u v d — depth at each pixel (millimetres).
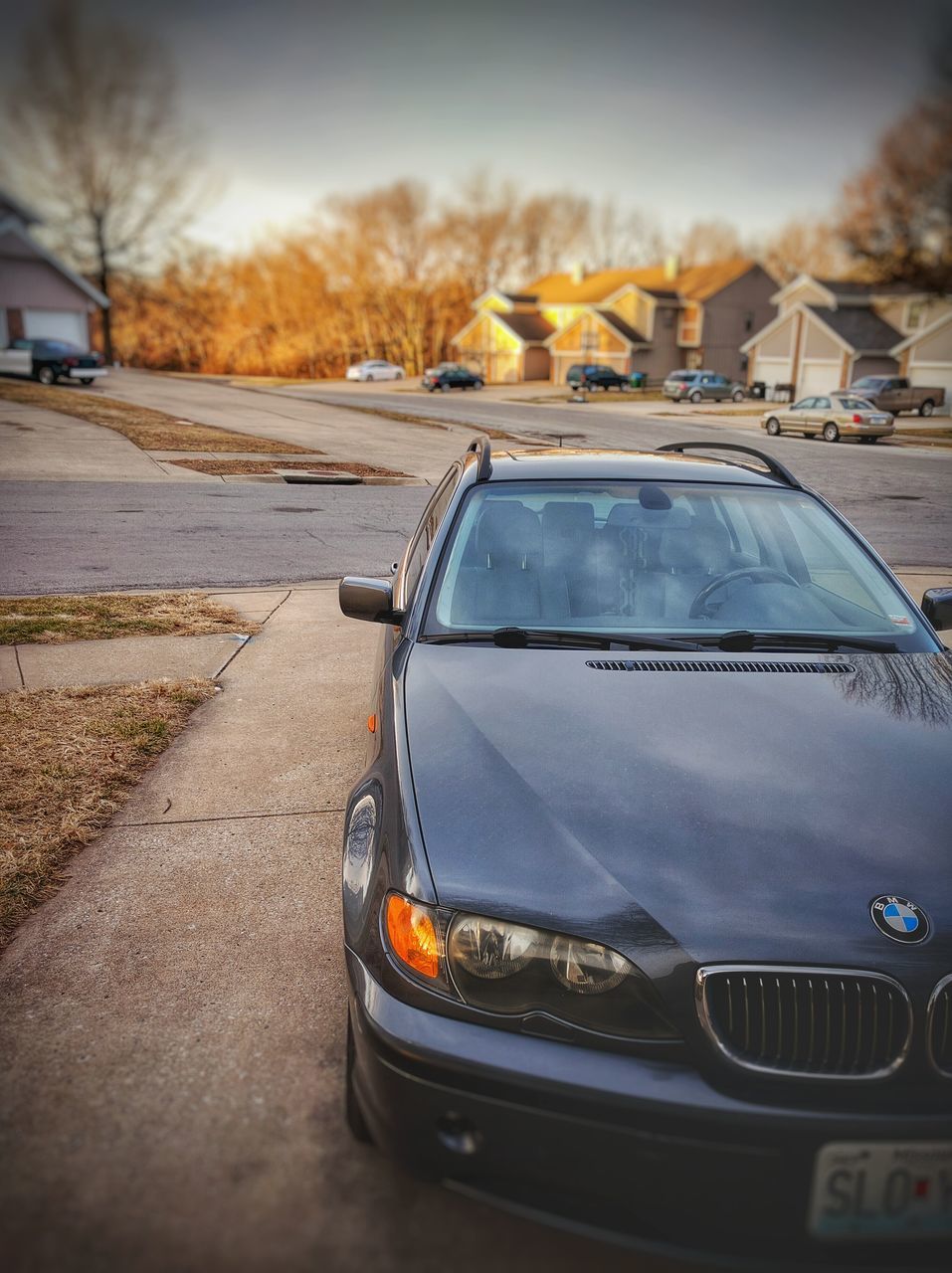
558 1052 1811
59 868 3543
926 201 38750
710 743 2371
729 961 1821
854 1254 1746
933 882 1953
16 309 39250
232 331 80562
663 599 3158
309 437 25203
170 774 4402
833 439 30406
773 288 63312
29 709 5109
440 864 2012
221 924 3197
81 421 24000
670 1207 1747
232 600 7855
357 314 81188
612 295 61719
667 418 36969
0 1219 1991
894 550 11289
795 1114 1709
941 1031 1812
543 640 2961
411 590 3354
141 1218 2002
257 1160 2178
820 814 2119
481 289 86438
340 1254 1926
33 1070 2467
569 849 2016
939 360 42812
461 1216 2031
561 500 3504
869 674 2809
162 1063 2504
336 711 5250
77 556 9484
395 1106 1850
